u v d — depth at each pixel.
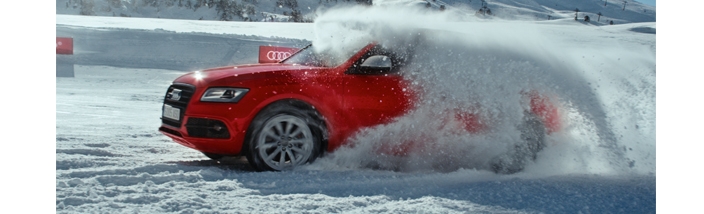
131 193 3.34
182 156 4.98
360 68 4.50
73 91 12.09
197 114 4.13
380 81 4.51
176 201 3.20
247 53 25.91
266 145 4.19
